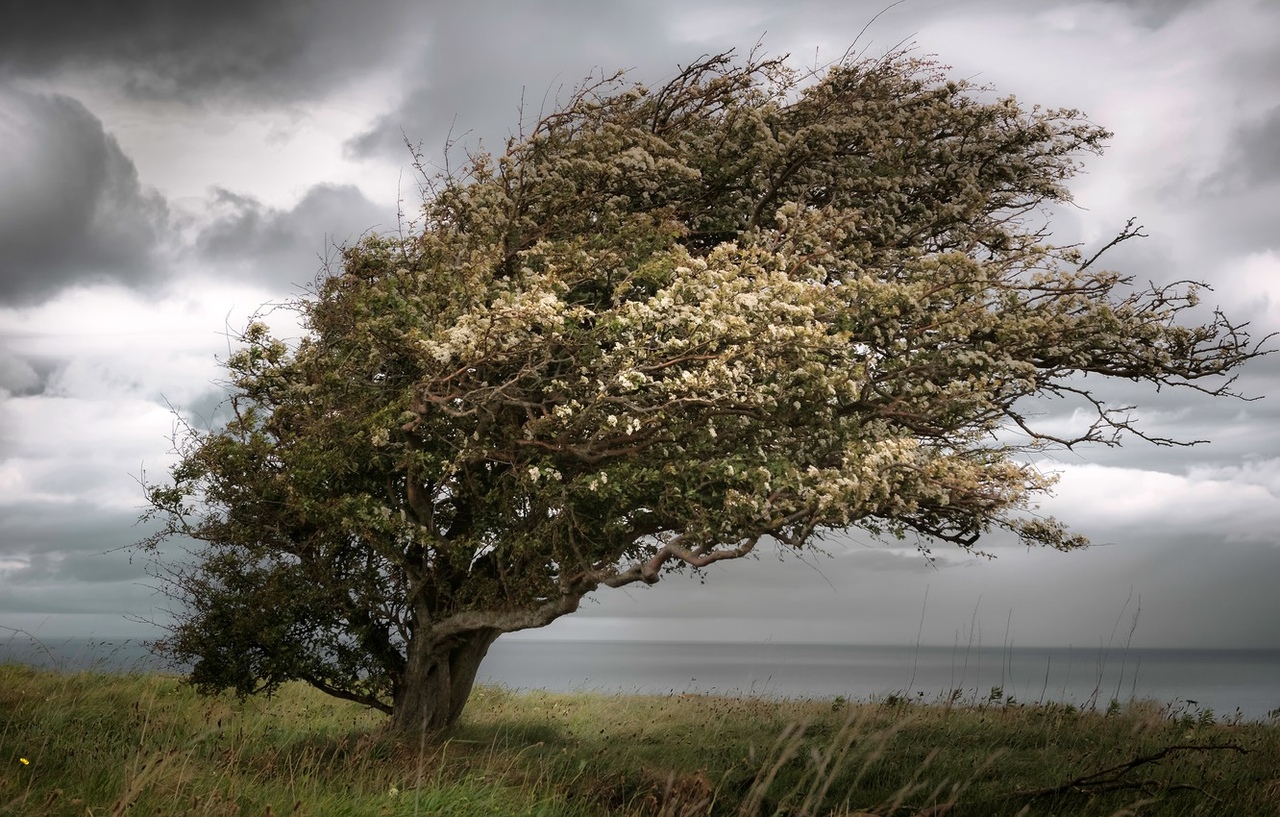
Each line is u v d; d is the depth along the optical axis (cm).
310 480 1142
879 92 1395
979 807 833
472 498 1177
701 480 1052
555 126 1263
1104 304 1137
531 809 742
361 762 870
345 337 1190
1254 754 1038
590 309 1191
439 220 1227
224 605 1181
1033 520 1104
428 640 1195
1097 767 977
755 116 1275
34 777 678
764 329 974
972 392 1069
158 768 651
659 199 1295
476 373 1086
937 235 1347
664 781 871
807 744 1057
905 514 1116
